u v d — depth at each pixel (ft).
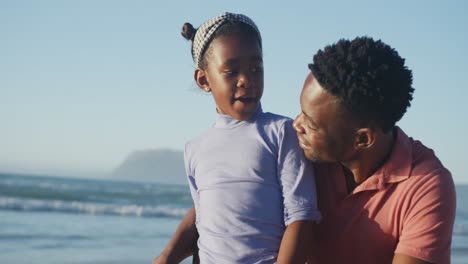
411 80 7.69
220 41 9.00
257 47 9.05
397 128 8.23
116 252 39.65
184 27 9.71
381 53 7.47
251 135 8.91
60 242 44.42
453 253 40.14
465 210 96.02
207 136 9.41
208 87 9.50
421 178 7.70
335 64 7.38
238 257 8.45
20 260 35.58
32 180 166.30
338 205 8.21
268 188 8.60
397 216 7.76
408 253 7.53
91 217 65.82
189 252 9.68
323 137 7.71
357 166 8.01
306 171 8.44
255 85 8.95
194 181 9.55
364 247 7.98
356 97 7.32
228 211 8.66
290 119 8.96
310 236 8.23
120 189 131.03
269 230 8.50
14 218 60.70
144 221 64.13
